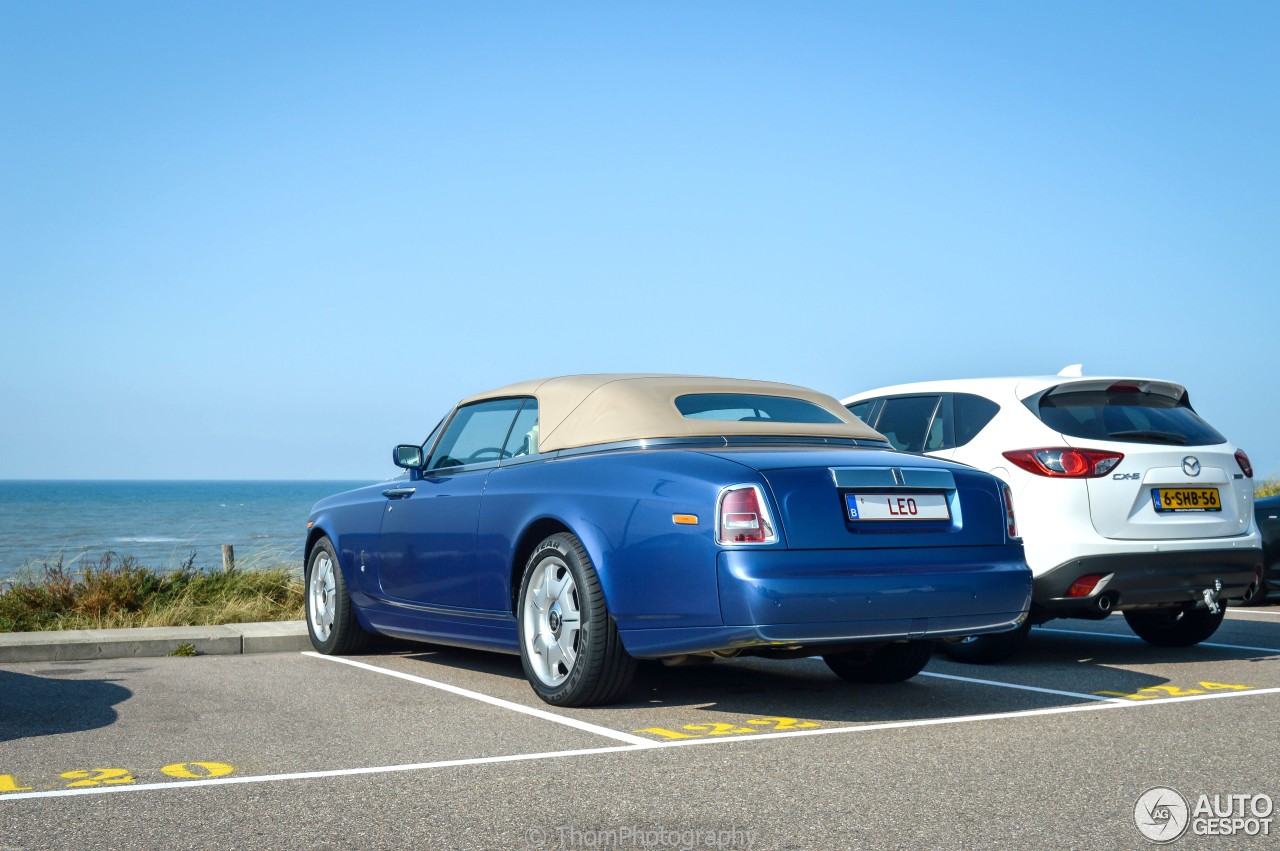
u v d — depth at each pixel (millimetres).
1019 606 5156
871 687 6051
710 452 5133
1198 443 7020
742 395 5844
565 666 5406
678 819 3520
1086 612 6762
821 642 4707
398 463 6637
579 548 5270
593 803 3709
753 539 4676
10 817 3568
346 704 5582
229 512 105625
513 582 5715
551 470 5613
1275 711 5234
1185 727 4875
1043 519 6637
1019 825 3445
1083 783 3928
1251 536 7035
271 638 7926
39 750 4547
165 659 7434
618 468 5246
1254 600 10836
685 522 4820
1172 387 7215
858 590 4703
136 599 9703
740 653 4883
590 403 5734
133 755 4453
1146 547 6633
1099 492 6621
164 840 3330
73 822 3514
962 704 5512
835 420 5918
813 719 5129
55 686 6203
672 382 5801
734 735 4766
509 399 6324
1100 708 5359
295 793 3855
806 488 4801
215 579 10438
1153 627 7750
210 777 4086
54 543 49531
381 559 6910
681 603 4801
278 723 5098
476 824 3479
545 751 4477
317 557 7859
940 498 5125
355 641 7496
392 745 4613
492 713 5309
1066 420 6871
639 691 5914
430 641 6613
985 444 7004
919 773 4078
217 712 5379
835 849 3227
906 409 7754
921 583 4840
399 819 3537
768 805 3672
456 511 6168
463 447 6539
